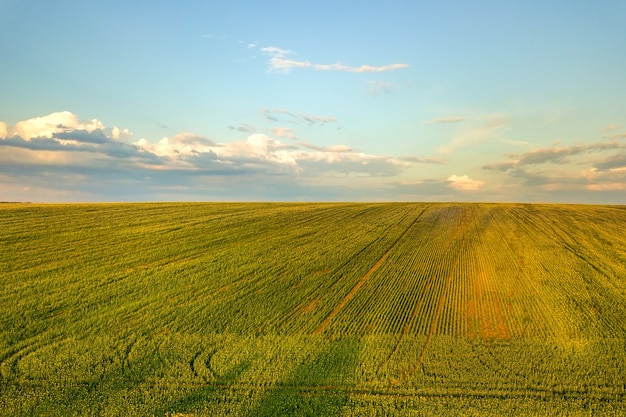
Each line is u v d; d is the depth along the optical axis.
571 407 20.42
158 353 25.34
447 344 26.41
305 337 27.30
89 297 32.44
